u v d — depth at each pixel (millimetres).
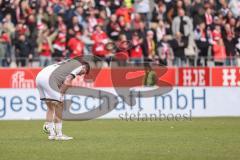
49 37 79688
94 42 80062
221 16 85625
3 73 71750
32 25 80750
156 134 53469
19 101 71625
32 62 78000
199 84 74750
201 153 39906
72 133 54625
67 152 40562
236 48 84688
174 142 46812
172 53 81375
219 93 75000
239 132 55281
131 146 44125
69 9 82375
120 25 81875
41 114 71938
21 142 46938
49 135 50281
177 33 82375
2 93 71188
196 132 55312
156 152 40500
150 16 88250
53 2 83250
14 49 79062
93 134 53656
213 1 87125
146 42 80500
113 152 40531
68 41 80250
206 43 82812
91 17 83312
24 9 82188
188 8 85250
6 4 82062
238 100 75438
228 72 75125
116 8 87375
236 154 39344
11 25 81000
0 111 71188
